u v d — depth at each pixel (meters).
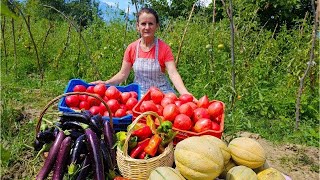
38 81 2.76
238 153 1.15
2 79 2.62
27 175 1.47
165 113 1.29
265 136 2.02
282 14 4.18
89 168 1.27
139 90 1.65
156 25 1.70
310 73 2.35
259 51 3.10
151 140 1.20
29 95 2.43
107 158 1.26
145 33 1.68
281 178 1.13
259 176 1.13
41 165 1.54
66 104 1.52
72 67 2.97
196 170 1.03
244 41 2.88
